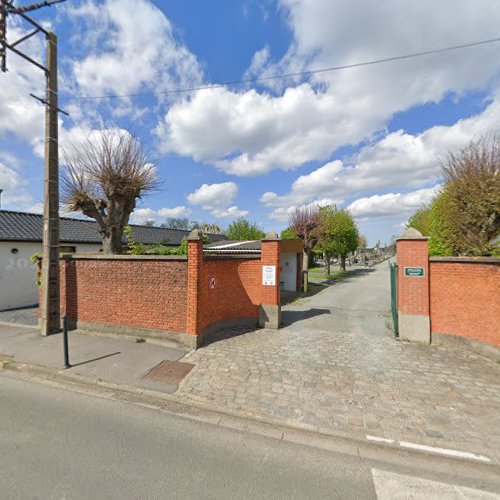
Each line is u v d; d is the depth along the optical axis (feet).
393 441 10.38
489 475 8.91
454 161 29.48
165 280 20.68
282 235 73.31
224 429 11.18
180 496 7.82
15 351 18.94
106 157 28.04
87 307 23.15
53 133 23.40
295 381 15.01
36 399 13.35
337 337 22.30
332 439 10.64
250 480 8.51
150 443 10.20
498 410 12.32
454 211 28.94
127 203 30.25
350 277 78.23
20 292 36.52
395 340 21.48
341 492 8.13
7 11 19.99
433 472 9.02
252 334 22.98
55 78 23.62
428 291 20.76
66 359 16.60
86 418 11.78
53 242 23.18
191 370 16.24
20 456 9.37
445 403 12.87
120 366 16.66
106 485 8.17
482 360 17.61
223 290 24.06
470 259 18.98
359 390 14.07
